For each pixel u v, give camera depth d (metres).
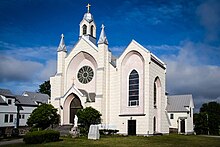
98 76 60.97
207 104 128.38
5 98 77.56
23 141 41.16
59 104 63.66
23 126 82.62
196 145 39.16
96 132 44.59
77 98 63.09
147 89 57.41
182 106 81.50
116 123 59.72
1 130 57.53
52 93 66.25
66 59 67.12
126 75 60.34
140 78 58.66
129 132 58.16
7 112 77.69
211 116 102.62
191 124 83.12
